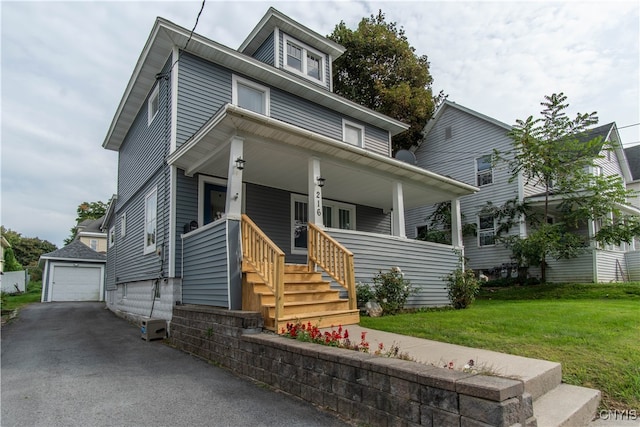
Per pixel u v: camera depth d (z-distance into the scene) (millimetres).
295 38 11961
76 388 4273
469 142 17531
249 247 5820
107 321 10852
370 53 22359
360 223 11938
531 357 3984
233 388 4172
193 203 8172
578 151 13633
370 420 2996
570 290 11539
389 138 13523
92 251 22906
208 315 5816
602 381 3490
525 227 14875
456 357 3893
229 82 9430
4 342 7531
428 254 9359
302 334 4277
